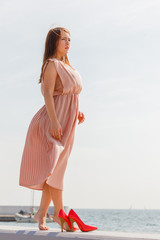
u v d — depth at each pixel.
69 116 2.62
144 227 48.25
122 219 87.50
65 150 2.57
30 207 42.94
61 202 2.53
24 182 2.56
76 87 2.64
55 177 2.52
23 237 2.25
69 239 2.04
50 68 2.59
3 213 43.06
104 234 2.00
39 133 2.60
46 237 2.14
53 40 2.78
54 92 2.63
